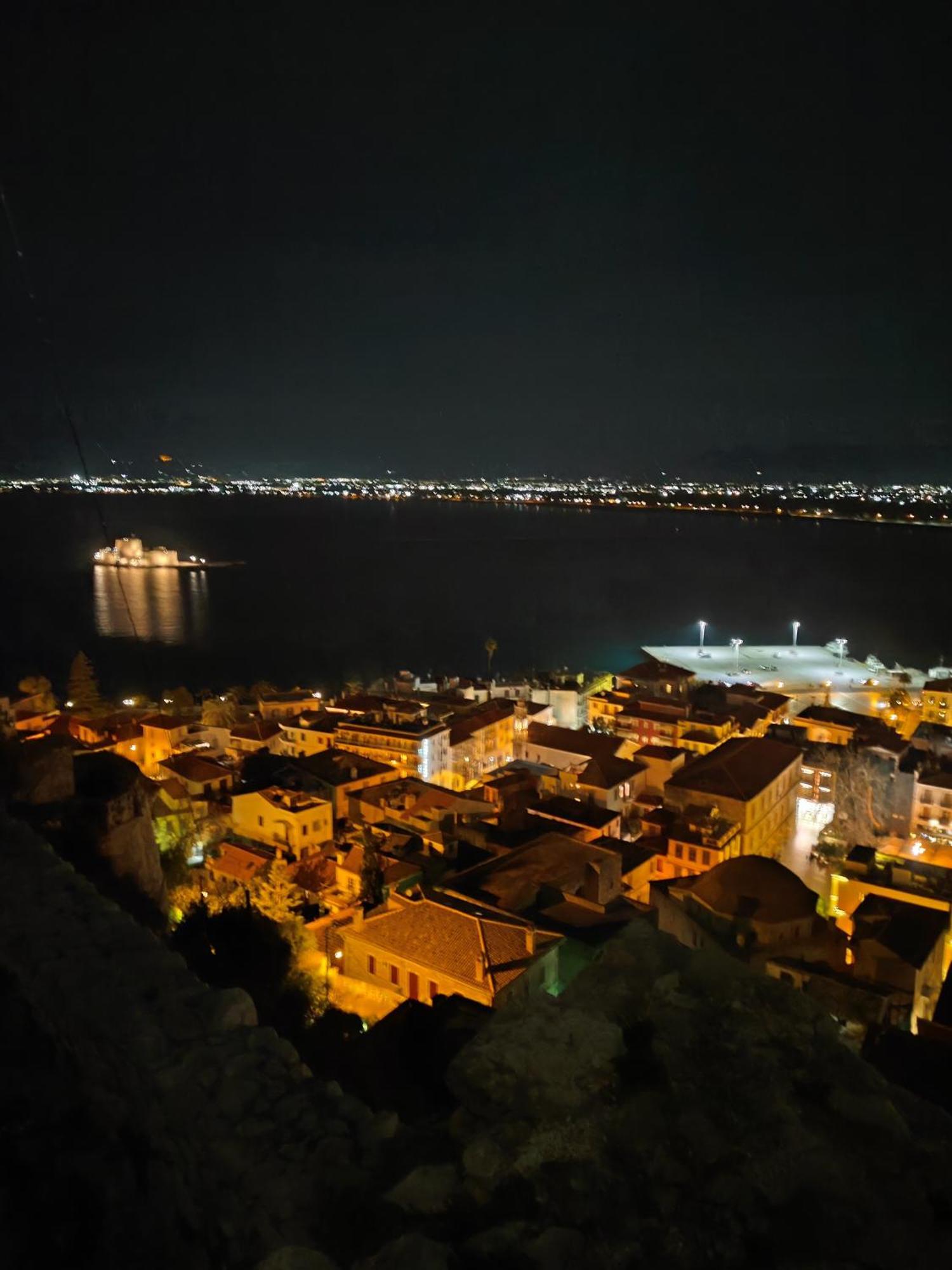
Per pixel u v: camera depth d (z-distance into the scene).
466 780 72.00
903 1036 21.92
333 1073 17.33
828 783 63.09
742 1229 5.03
